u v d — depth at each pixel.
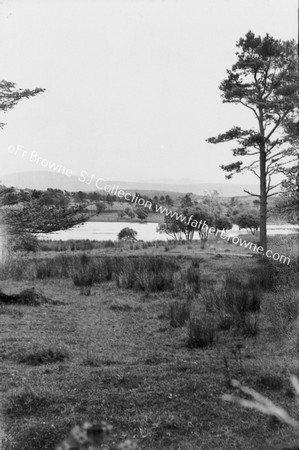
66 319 8.23
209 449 3.07
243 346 5.96
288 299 6.77
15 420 3.72
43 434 3.31
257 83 17.20
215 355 5.73
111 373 4.96
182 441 3.27
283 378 4.20
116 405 3.98
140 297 10.45
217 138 17.97
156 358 5.70
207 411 3.81
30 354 5.75
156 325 7.80
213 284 11.30
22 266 14.05
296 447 1.48
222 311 8.11
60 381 4.73
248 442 3.07
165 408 3.88
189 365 5.27
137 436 3.31
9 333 7.05
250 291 9.12
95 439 1.48
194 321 7.00
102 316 8.53
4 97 12.39
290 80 15.73
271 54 16.34
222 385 4.38
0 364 5.50
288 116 15.54
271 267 10.91
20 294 9.59
